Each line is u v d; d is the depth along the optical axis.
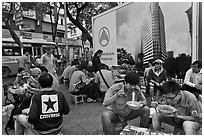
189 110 2.27
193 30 3.96
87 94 5.00
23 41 11.68
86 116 3.84
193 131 2.10
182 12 4.30
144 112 2.63
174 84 2.23
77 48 24.28
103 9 12.86
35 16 23.59
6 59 10.54
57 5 13.92
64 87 7.18
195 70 3.47
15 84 4.07
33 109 1.97
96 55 5.66
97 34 8.09
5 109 3.16
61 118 2.14
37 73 3.80
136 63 5.91
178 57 4.43
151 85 4.22
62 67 11.98
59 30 29.12
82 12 13.38
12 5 11.16
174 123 2.46
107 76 4.73
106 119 2.47
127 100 2.57
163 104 2.56
